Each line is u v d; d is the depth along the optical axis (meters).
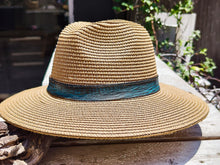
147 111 0.89
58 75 1.00
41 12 4.37
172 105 0.96
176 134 1.12
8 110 0.98
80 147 1.03
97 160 0.94
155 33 3.14
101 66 0.93
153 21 3.09
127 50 0.95
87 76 0.93
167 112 0.90
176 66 2.86
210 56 3.94
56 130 0.80
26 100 1.03
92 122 0.83
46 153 0.95
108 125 0.81
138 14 3.11
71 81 0.95
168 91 1.12
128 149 1.02
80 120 0.84
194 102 1.04
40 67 4.26
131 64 0.95
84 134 0.78
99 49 0.94
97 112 0.87
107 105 0.90
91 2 3.00
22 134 0.89
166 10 3.26
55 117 0.86
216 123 1.23
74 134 0.78
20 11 4.56
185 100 1.03
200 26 3.77
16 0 4.48
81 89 0.93
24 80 3.77
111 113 0.87
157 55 2.88
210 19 3.79
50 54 4.68
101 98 0.92
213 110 1.38
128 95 0.94
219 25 3.86
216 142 1.09
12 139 0.84
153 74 1.02
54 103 0.95
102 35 0.94
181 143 1.07
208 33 3.83
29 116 0.89
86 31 0.94
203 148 1.04
